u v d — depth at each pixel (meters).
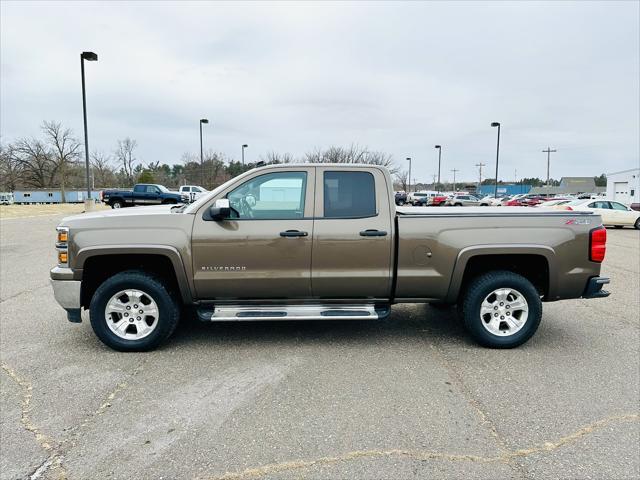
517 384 3.61
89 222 4.20
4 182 69.56
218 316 4.27
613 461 2.60
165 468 2.54
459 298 4.57
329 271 4.27
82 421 3.04
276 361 4.09
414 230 4.28
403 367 3.96
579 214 4.38
